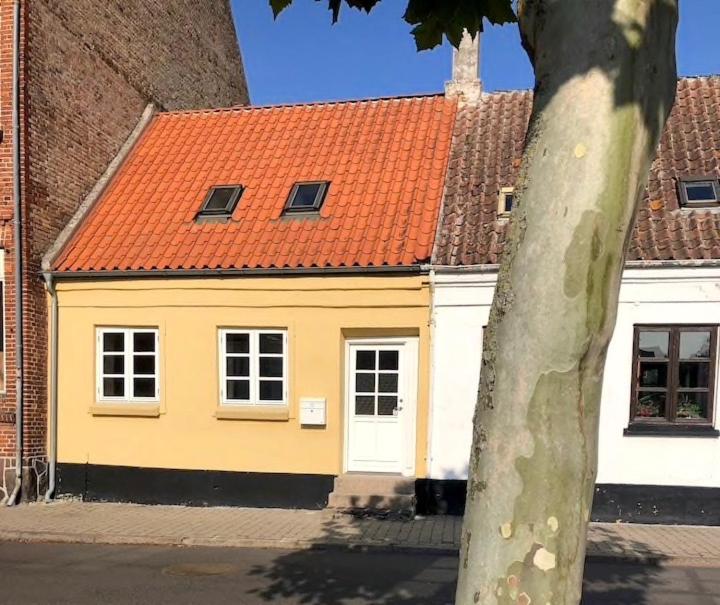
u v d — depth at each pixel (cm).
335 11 290
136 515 878
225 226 992
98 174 1131
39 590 607
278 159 1107
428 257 874
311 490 907
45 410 979
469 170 1022
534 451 189
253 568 673
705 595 600
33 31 972
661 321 821
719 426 811
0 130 948
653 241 841
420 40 285
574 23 192
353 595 594
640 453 827
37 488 959
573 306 186
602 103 186
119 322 962
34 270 966
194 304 939
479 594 193
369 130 1134
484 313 861
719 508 811
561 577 188
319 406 900
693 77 1108
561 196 187
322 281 903
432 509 874
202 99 1573
